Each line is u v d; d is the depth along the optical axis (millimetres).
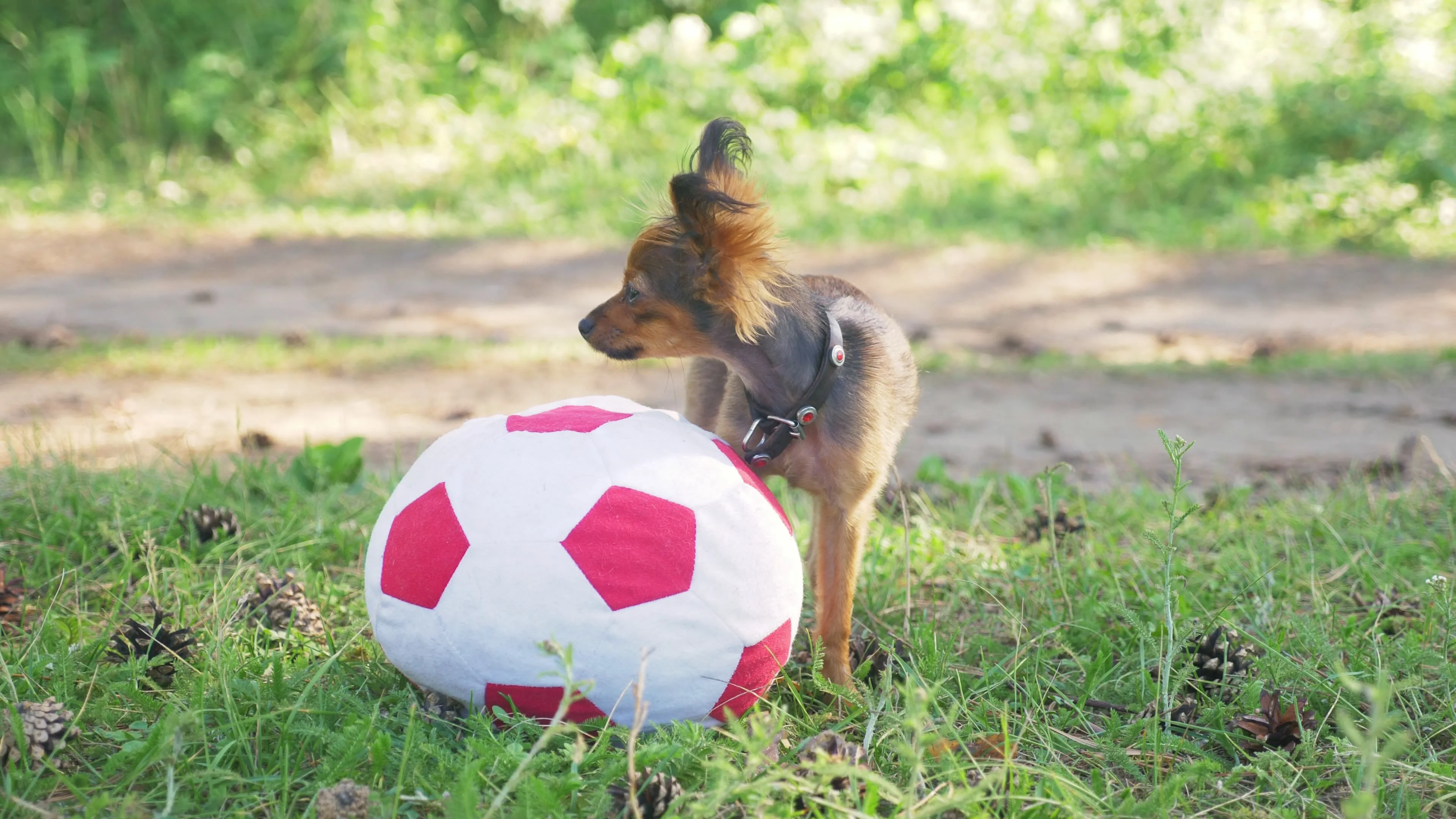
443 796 2734
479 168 13781
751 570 3088
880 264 11445
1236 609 4281
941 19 15547
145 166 13594
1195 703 3521
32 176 13406
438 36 15453
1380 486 5906
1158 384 8133
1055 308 10406
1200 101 14367
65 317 9195
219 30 14633
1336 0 16156
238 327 9133
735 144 3807
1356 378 8203
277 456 6059
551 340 8938
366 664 3598
